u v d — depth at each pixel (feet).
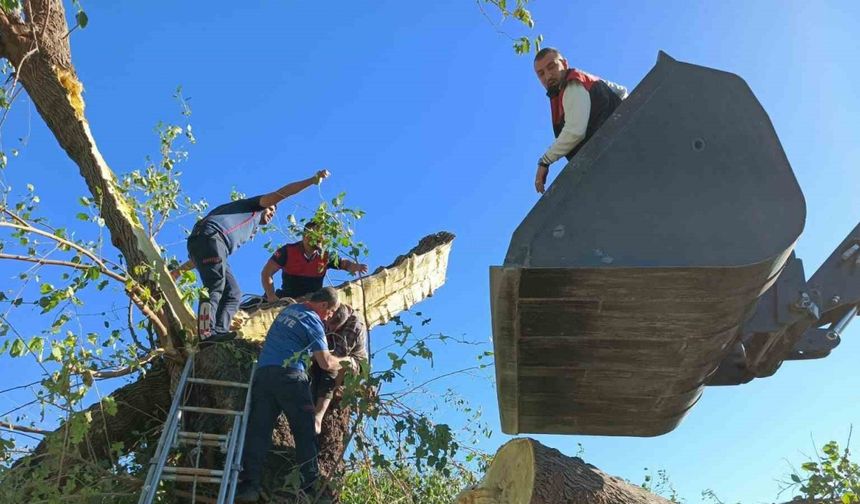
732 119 14.56
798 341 18.95
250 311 28.84
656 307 14.62
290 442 23.41
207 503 21.35
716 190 14.23
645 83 14.75
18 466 20.54
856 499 18.38
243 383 23.13
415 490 25.34
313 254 28.32
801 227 14.01
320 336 21.76
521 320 15.12
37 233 21.75
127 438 25.17
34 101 25.43
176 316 24.11
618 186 14.29
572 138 15.96
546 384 17.19
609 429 19.22
